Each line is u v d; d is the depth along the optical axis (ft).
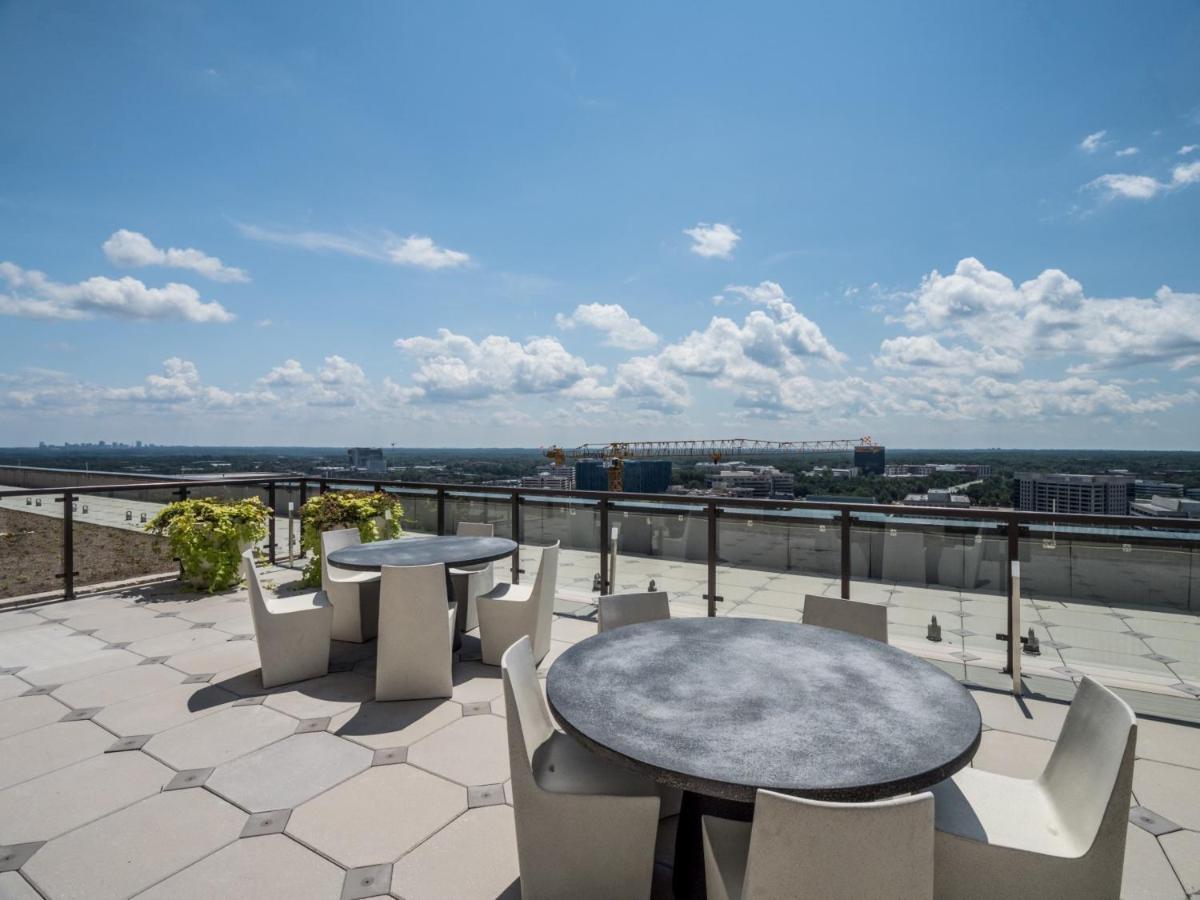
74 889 6.04
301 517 19.62
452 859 6.58
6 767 8.47
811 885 3.48
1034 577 11.75
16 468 56.29
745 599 14.76
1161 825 7.17
